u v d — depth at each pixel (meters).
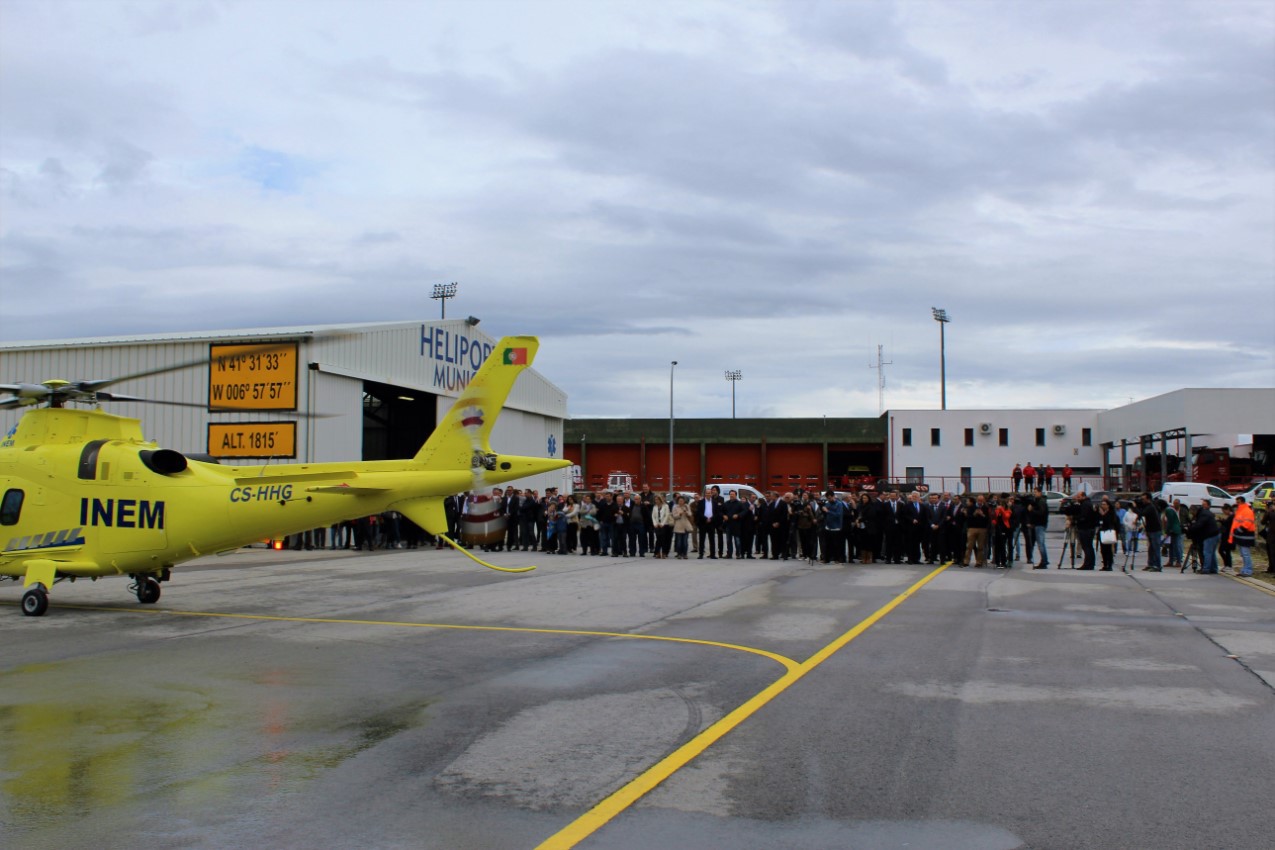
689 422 67.44
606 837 5.14
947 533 23.47
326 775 6.21
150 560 14.19
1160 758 6.65
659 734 7.23
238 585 18.00
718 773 6.27
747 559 25.19
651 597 16.12
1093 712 7.97
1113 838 5.17
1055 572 21.92
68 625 12.83
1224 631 12.51
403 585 18.00
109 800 5.71
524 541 27.67
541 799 5.75
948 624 13.05
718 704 8.21
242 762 6.49
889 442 66.06
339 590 17.14
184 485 14.16
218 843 5.03
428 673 9.54
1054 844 5.08
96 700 8.31
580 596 16.27
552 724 7.52
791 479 66.88
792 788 5.97
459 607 14.77
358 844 5.02
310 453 26.75
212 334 28.27
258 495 14.10
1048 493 51.47
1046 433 65.25
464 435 14.89
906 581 19.17
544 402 41.38
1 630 12.39
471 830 5.23
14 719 7.65
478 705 8.16
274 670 9.68
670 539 25.62
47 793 5.84
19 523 14.27
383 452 36.06
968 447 65.62
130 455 14.30
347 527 28.70
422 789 5.93
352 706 8.11
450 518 28.69
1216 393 45.56
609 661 10.21
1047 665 10.05
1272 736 7.24
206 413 27.64
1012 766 6.45
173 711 7.92
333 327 29.16
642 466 67.50
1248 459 53.25
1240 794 5.89
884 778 6.18
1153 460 62.50
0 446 14.94
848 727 7.45
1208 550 21.80
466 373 35.41
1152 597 16.55
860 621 13.32
